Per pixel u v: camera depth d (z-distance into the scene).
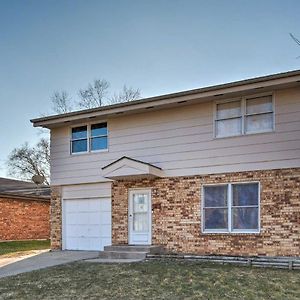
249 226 12.57
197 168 13.57
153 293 8.00
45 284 9.20
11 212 22.12
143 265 11.28
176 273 9.90
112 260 12.77
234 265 11.20
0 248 18.25
